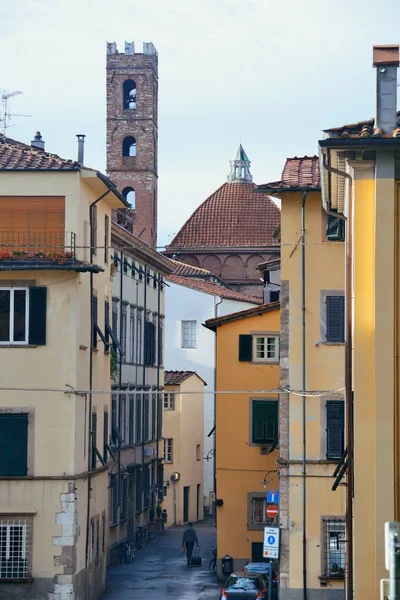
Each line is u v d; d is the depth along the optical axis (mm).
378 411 35312
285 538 59312
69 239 59938
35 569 58000
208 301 129000
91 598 63406
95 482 65250
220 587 70438
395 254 35688
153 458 101875
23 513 58125
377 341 35438
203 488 126875
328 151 36469
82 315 61344
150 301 101375
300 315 59656
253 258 154625
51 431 58781
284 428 59656
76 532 58812
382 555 34969
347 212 41188
